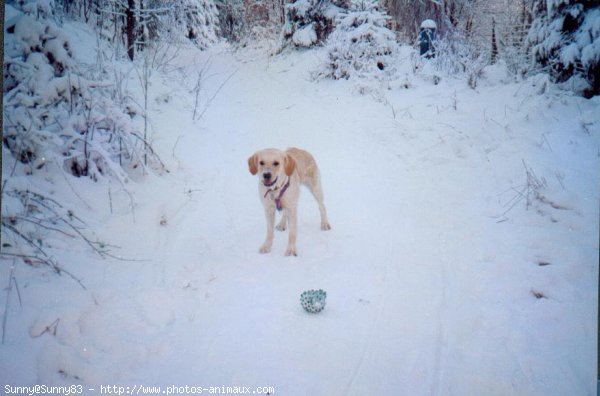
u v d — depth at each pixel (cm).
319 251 432
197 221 477
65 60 494
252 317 322
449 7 1460
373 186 592
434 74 988
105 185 470
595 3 792
